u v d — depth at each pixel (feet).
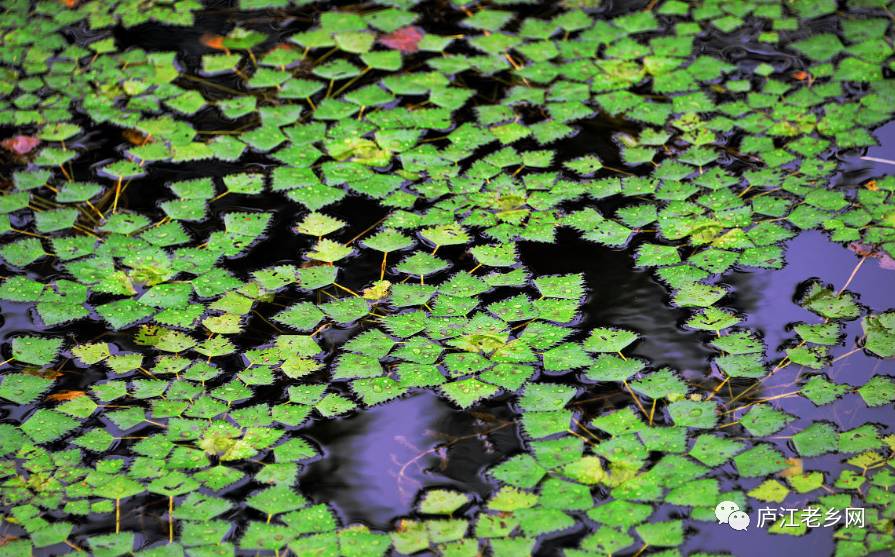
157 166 8.26
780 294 7.79
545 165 8.21
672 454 7.43
